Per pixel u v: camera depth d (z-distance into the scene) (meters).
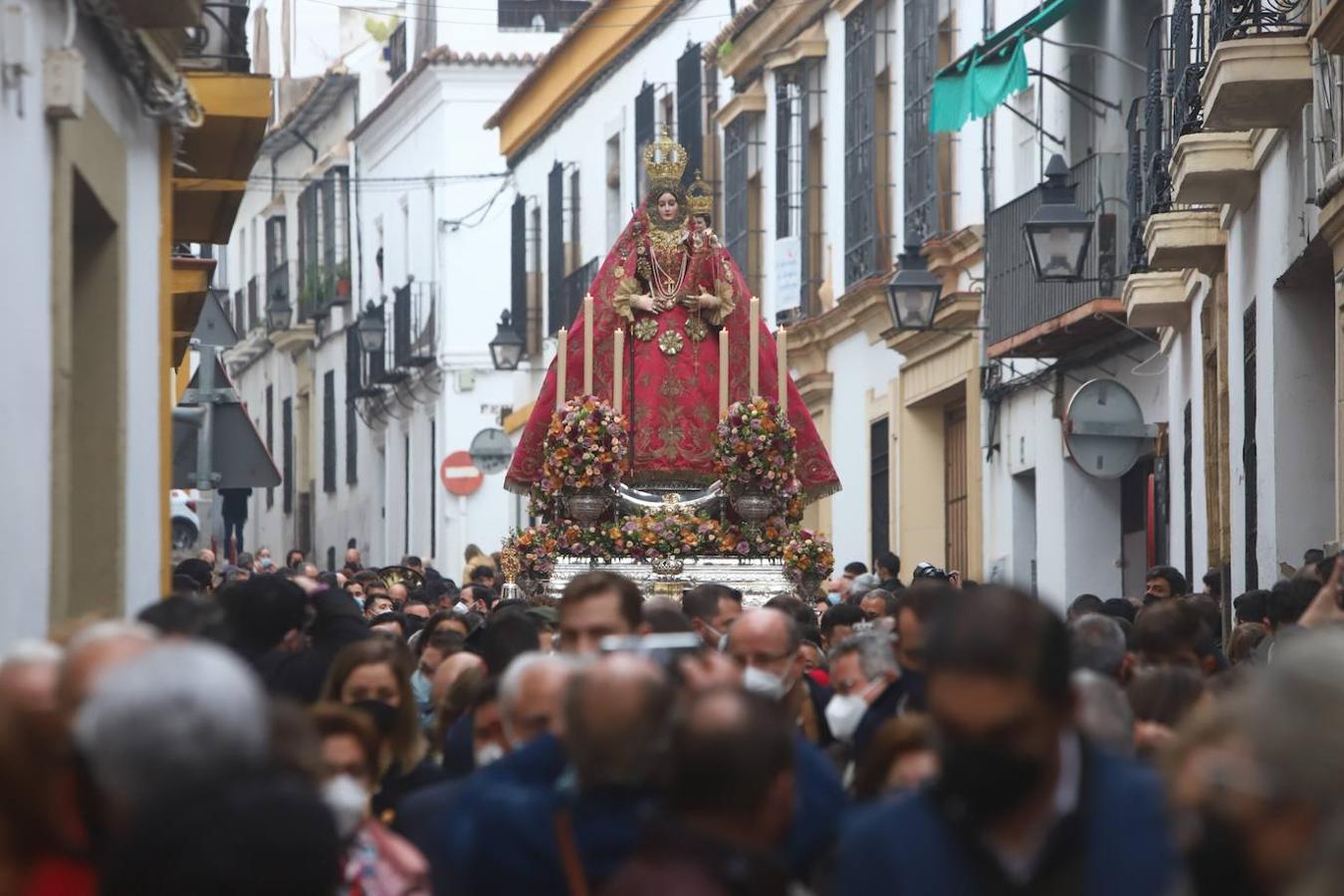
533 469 20.19
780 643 9.46
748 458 19.03
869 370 33.81
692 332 19.86
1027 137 27.31
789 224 35.88
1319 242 17.06
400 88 52.69
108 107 12.78
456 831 7.21
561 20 53.25
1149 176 22.52
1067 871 5.63
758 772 5.89
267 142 62.88
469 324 50.44
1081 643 10.09
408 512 53.53
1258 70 17.12
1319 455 18.94
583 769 6.66
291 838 5.00
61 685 6.39
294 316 60.94
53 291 11.32
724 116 38.09
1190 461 23.66
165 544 14.93
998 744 5.59
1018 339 25.86
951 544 31.67
